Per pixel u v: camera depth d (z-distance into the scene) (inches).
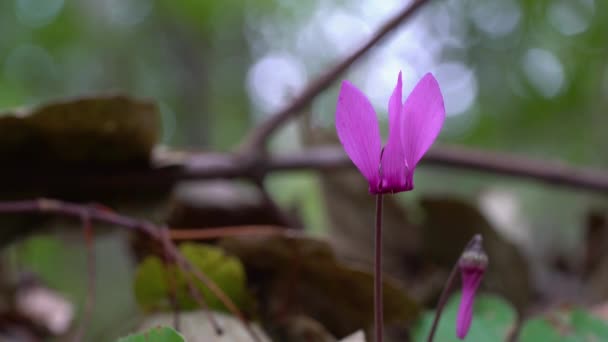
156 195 17.4
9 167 15.8
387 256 20.0
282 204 24.1
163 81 73.9
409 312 13.9
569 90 46.6
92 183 16.5
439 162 22.6
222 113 90.3
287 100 20.6
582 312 13.8
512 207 28.2
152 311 13.8
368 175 11.1
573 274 23.2
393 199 20.1
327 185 21.4
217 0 63.6
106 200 16.7
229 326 13.3
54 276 24.8
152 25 66.7
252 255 14.3
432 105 11.0
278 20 81.0
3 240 15.1
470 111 56.6
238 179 19.8
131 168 16.9
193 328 13.3
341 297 14.2
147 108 14.9
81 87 69.1
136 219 16.8
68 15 64.5
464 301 11.5
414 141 11.1
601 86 46.1
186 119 71.9
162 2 61.8
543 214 33.2
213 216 18.1
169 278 13.7
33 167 16.0
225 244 14.3
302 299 14.3
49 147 15.7
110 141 15.8
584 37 46.2
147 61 71.7
